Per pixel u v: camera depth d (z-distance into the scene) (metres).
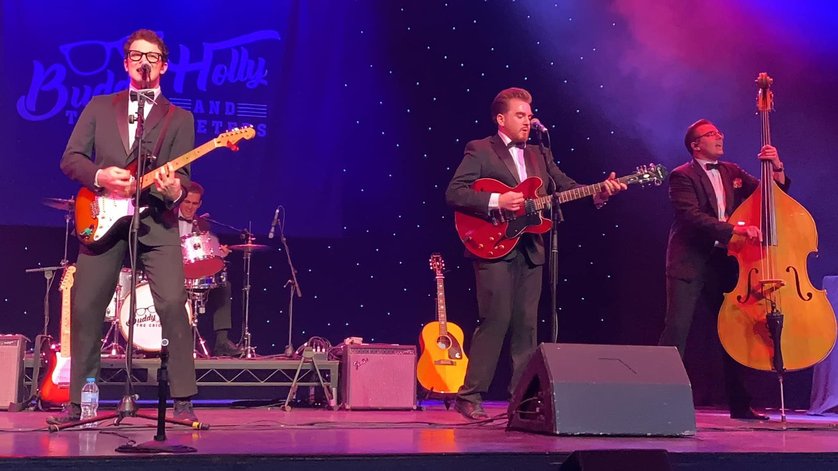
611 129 7.21
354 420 4.58
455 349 6.37
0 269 7.18
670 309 5.17
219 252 6.42
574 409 3.53
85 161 3.85
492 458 2.92
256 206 7.21
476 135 7.65
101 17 6.99
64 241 7.27
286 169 7.29
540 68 7.46
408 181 7.76
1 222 6.69
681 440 3.49
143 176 3.76
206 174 7.14
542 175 4.64
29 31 6.83
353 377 5.81
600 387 3.58
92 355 3.90
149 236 3.91
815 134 6.41
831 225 6.29
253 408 6.03
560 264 7.36
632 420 3.57
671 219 6.95
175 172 3.83
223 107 7.19
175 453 2.77
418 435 3.58
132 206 3.85
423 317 7.74
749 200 4.93
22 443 3.08
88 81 6.93
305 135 7.35
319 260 7.76
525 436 3.55
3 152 6.71
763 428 4.08
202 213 7.10
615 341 7.15
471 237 4.53
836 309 5.46
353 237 7.74
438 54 7.71
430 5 7.73
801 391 6.05
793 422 4.66
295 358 6.14
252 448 2.95
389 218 7.75
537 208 4.40
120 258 3.93
